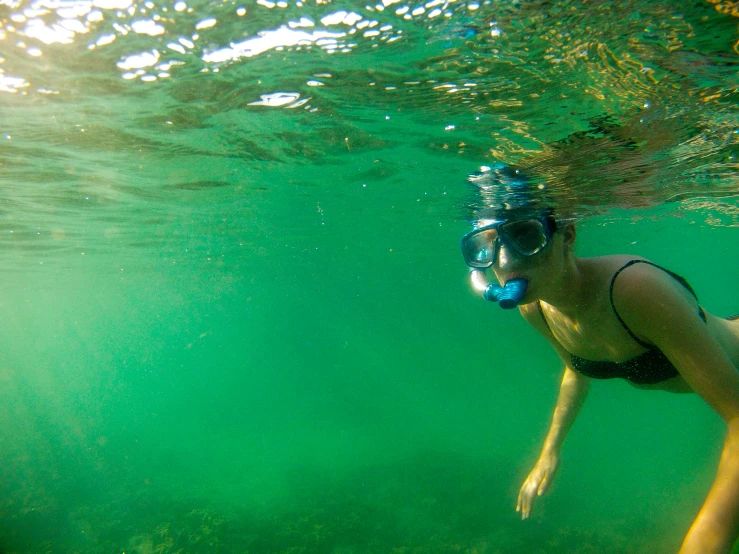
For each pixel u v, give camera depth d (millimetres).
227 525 13812
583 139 6133
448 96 5469
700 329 2254
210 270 28719
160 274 28969
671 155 6906
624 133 5922
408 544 12398
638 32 3785
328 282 40031
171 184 10688
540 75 4672
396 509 14977
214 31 4422
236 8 4055
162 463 23422
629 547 11828
